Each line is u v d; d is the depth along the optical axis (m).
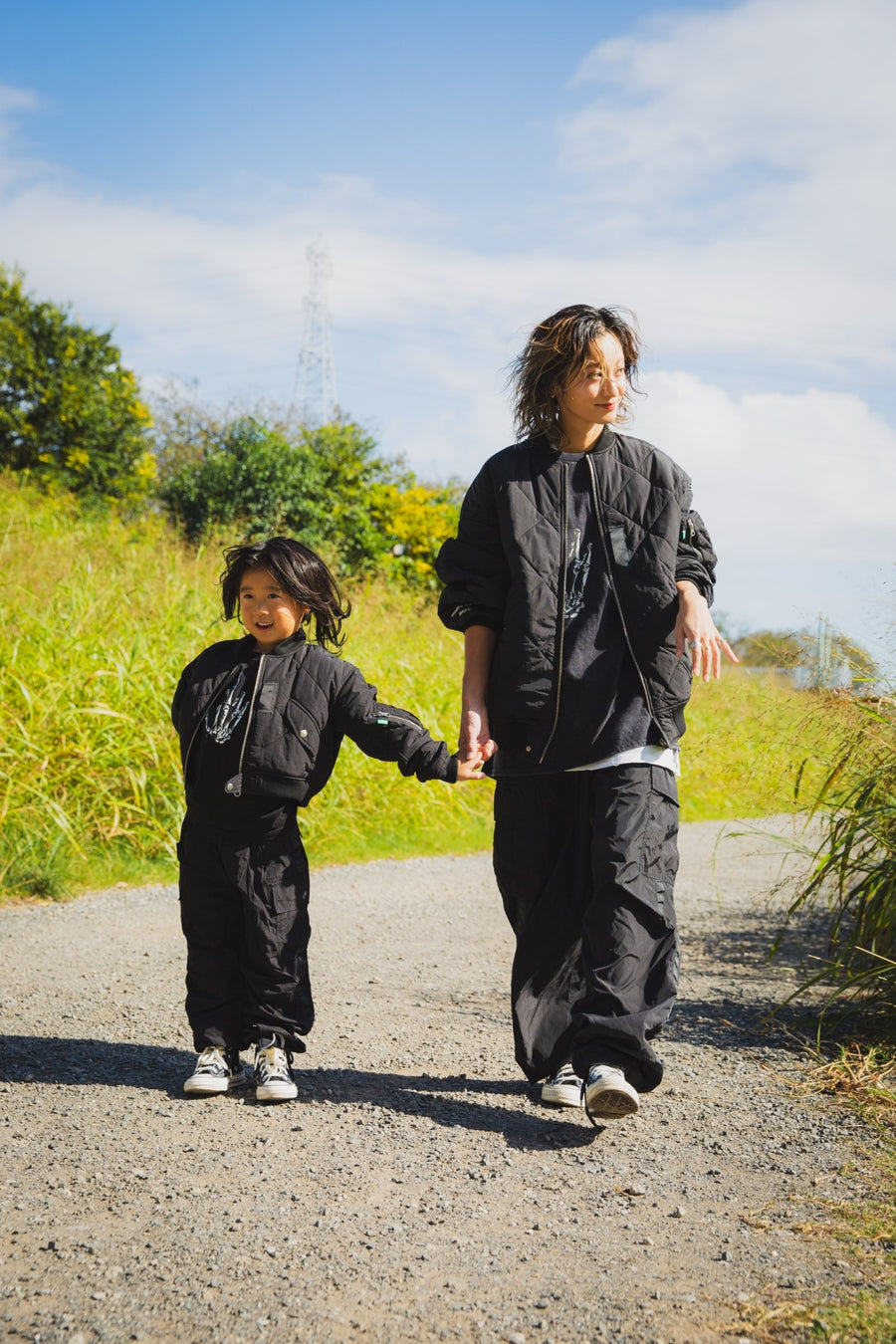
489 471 2.98
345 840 8.37
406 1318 1.95
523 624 2.87
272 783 3.07
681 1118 3.05
